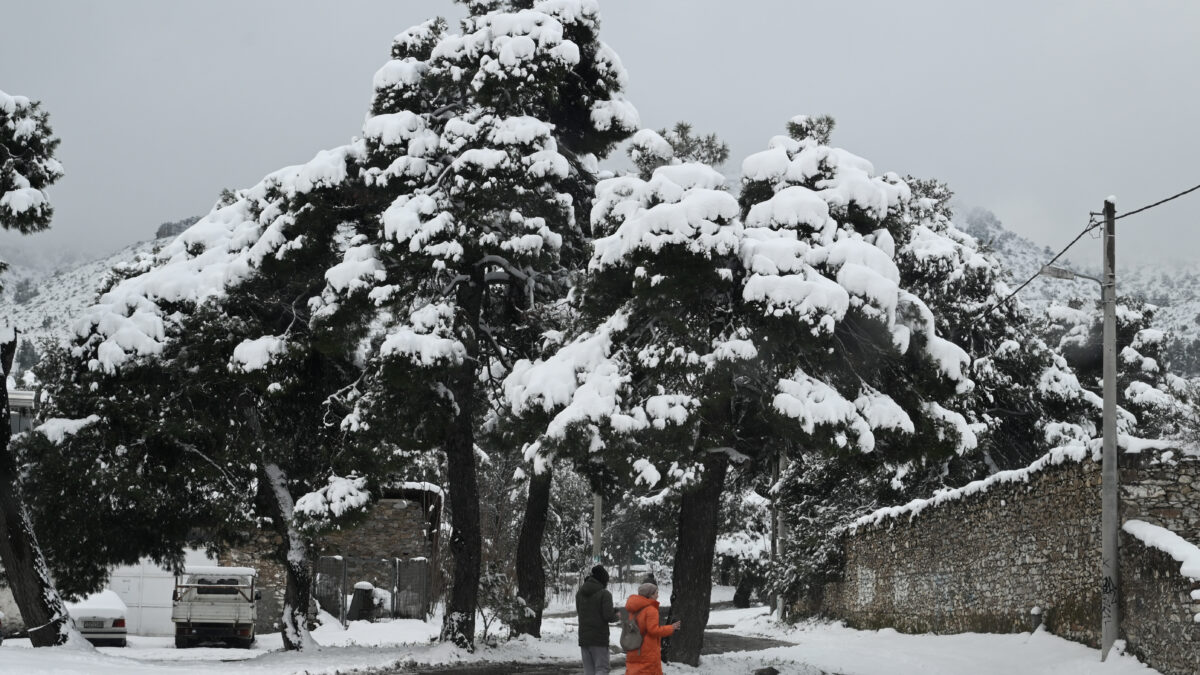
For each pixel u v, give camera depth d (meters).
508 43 24.47
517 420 22.12
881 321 19.75
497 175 23.78
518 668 22.33
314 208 24.88
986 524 27.27
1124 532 20.20
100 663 20.95
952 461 39.31
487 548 46.41
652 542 89.00
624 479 20.50
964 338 40.41
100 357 25.97
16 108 24.78
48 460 25.70
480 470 50.84
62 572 27.53
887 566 35.19
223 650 31.09
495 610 25.78
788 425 19.80
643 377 21.44
